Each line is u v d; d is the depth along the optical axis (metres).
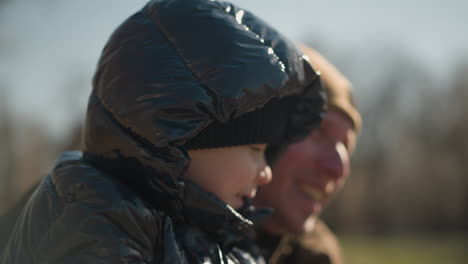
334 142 1.81
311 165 1.75
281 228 1.77
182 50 1.18
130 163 1.15
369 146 22.03
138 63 1.16
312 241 1.94
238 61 1.18
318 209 1.83
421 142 22.59
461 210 21.78
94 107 1.20
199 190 1.24
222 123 1.26
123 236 1.04
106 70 1.20
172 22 1.22
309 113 1.60
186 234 1.22
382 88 22.36
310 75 1.35
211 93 1.15
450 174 22.11
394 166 21.92
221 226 1.26
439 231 21.58
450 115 22.81
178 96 1.13
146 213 1.08
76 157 1.25
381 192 21.56
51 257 1.02
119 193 1.07
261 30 1.28
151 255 1.09
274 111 1.38
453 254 11.91
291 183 1.76
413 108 22.88
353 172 21.48
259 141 1.33
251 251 1.44
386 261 10.66
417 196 21.83
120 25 1.27
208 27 1.21
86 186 1.07
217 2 1.28
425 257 11.34
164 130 1.11
